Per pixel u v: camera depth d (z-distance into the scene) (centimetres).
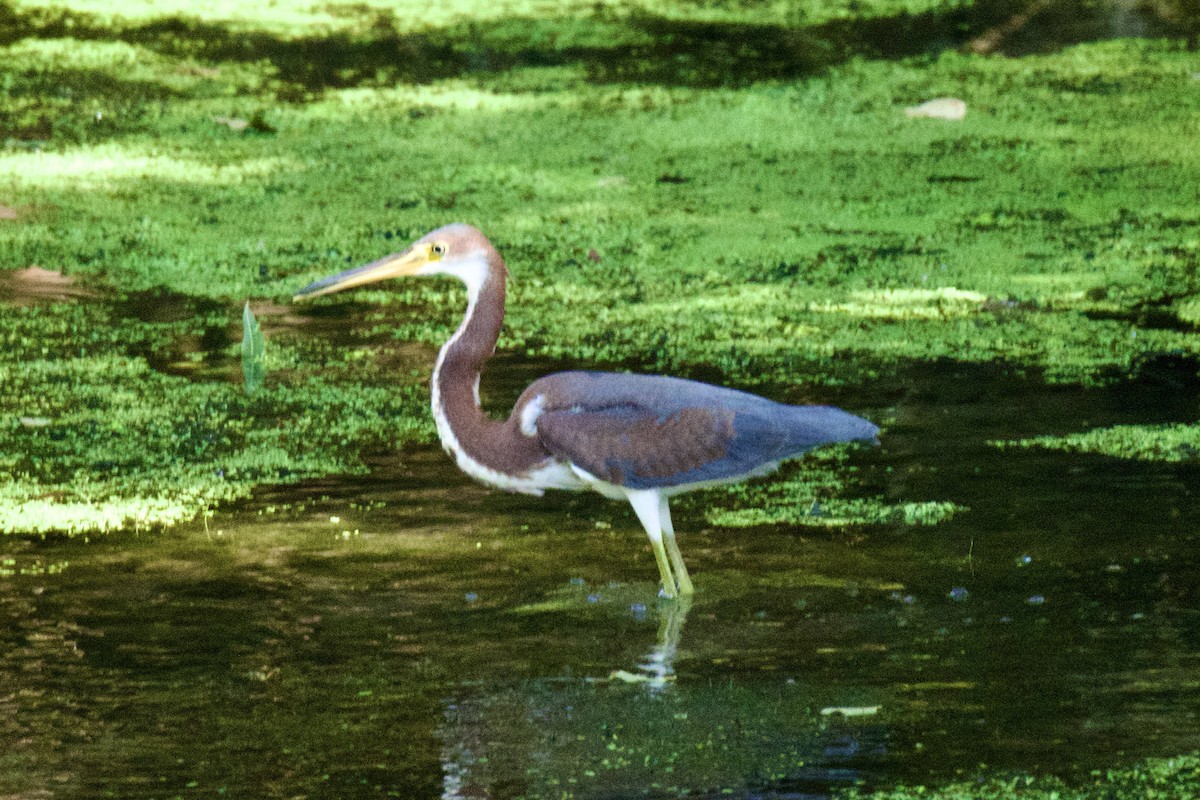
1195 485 1024
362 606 871
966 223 1620
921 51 2327
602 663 807
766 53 2302
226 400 1195
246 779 693
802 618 857
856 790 681
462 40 2364
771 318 1374
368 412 1177
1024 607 862
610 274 1486
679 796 678
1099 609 857
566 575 916
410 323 1390
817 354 1288
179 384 1224
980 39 2397
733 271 1495
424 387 1230
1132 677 782
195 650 817
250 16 2483
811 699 766
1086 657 804
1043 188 1725
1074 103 2052
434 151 1841
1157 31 2448
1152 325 1356
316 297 1443
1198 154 1833
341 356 1298
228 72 2167
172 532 967
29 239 1548
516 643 830
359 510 1007
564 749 720
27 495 1016
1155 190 1719
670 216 1641
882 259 1522
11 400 1179
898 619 852
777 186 1734
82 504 1006
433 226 1591
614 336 1330
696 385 921
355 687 780
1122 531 958
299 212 1636
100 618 850
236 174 1756
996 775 691
